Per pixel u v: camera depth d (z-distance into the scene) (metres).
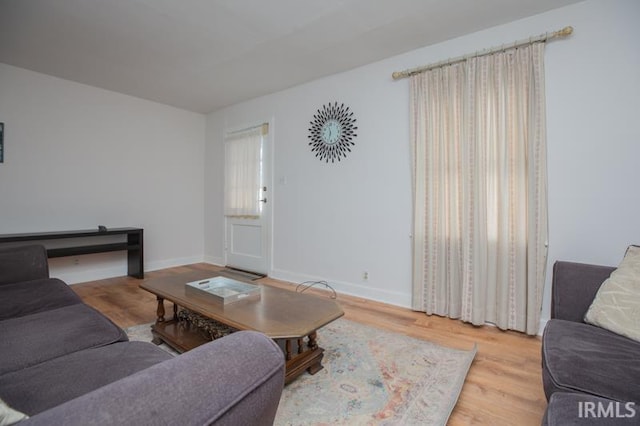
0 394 0.90
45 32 2.54
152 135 4.34
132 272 4.00
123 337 1.36
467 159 2.52
